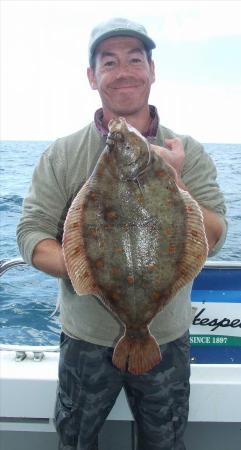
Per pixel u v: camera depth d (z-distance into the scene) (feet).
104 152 6.89
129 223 6.76
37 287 24.13
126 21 8.56
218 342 10.74
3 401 9.96
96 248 6.72
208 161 8.73
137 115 8.68
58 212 8.63
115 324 8.18
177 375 8.38
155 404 8.35
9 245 34.99
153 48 8.84
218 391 9.82
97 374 8.38
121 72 8.39
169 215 6.74
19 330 19.06
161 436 8.44
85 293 6.69
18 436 10.36
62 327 8.77
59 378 8.82
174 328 8.27
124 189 6.79
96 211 6.75
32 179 8.90
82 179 8.51
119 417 9.95
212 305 10.65
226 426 10.38
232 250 32.55
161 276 6.75
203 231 6.61
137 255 6.72
